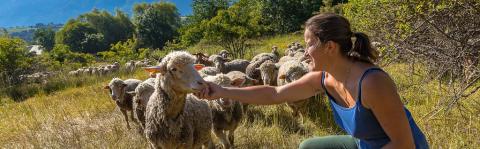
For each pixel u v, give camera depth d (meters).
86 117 9.82
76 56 38.50
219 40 24.91
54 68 28.97
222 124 6.35
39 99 16.72
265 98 3.35
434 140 5.24
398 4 5.91
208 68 9.49
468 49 5.54
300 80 3.27
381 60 6.71
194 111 5.36
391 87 2.53
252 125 7.43
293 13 43.31
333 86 2.98
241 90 3.37
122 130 7.69
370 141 2.79
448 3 5.41
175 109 4.80
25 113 12.59
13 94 20.64
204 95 3.42
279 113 7.96
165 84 4.61
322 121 7.29
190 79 4.42
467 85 5.33
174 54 4.55
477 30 5.54
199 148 5.68
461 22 5.66
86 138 7.39
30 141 7.89
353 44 2.68
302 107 7.54
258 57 13.66
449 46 5.73
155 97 4.96
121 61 35.28
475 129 5.34
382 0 6.20
